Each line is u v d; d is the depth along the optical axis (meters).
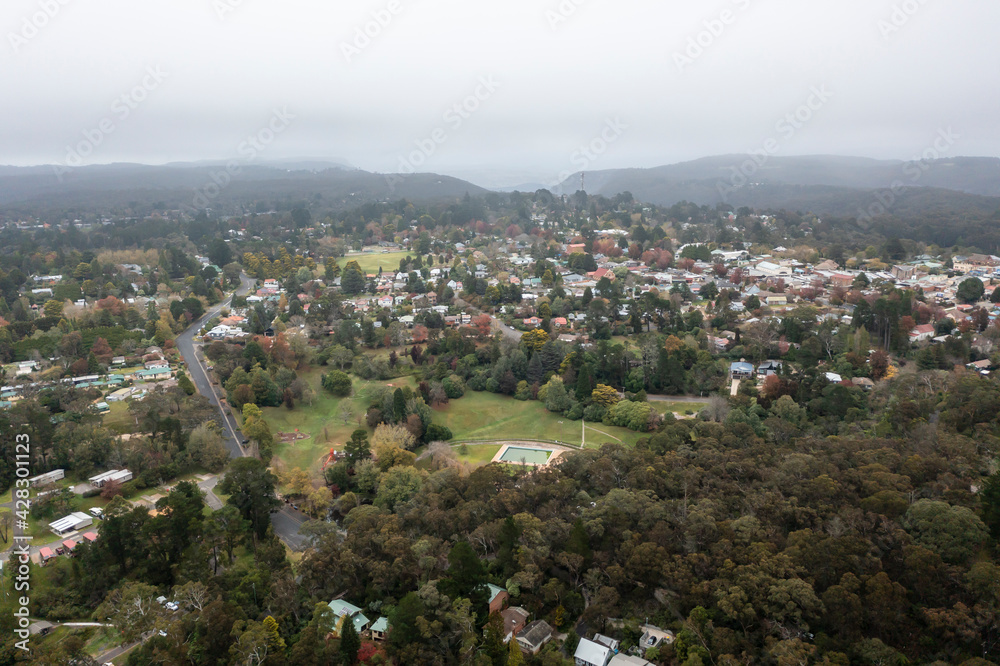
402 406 147.00
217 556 92.06
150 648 72.00
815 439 117.56
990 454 100.62
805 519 86.56
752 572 73.94
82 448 120.06
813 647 64.88
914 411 123.38
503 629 72.94
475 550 90.62
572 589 82.69
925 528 78.75
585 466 108.69
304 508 112.50
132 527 90.31
